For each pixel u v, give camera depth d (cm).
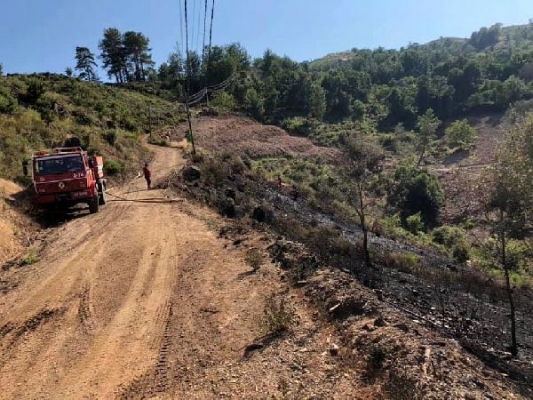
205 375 634
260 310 830
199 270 1094
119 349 730
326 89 12450
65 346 750
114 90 7831
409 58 17862
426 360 574
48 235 1548
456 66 13850
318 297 837
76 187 1753
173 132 6153
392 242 2636
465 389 520
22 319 865
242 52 13625
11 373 672
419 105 11806
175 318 836
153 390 611
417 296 1321
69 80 6794
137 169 3306
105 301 937
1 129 2577
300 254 1095
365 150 1784
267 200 2902
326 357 645
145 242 1373
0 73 5422
